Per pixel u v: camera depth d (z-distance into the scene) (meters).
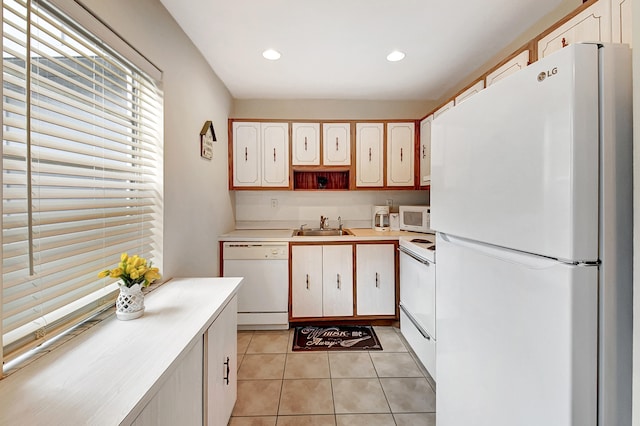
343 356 2.27
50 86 0.96
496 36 1.97
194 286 1.56
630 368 0.67
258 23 1.80
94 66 1.22
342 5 1.64
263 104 3.20
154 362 0.85
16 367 0.82
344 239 2.75
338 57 2.25
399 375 2.02
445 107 2.51
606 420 0.67
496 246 0.90
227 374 1.45
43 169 0.93
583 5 1.24
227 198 2.94
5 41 0.87
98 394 0.71
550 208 0.70
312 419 1.62
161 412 0.84
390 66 2.42
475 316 0.98
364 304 2.78
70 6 0.98
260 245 2.70
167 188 1.65
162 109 1.59
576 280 0.66
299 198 3.33
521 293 0.78
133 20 1.33
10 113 0.88
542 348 0.72
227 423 1.48
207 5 1.62
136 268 1.15
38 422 0.63
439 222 1.23
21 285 0.88
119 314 1.13
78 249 1.09
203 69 2.21
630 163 0.66
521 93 0.77
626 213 0.66
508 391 0.83
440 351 1.24
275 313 2.71
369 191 3.35
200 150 2.15
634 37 0.62
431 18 1.77
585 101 0.65
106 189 1.25
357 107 3.25
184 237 1.88
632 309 0.66
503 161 0.84
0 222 0.79
